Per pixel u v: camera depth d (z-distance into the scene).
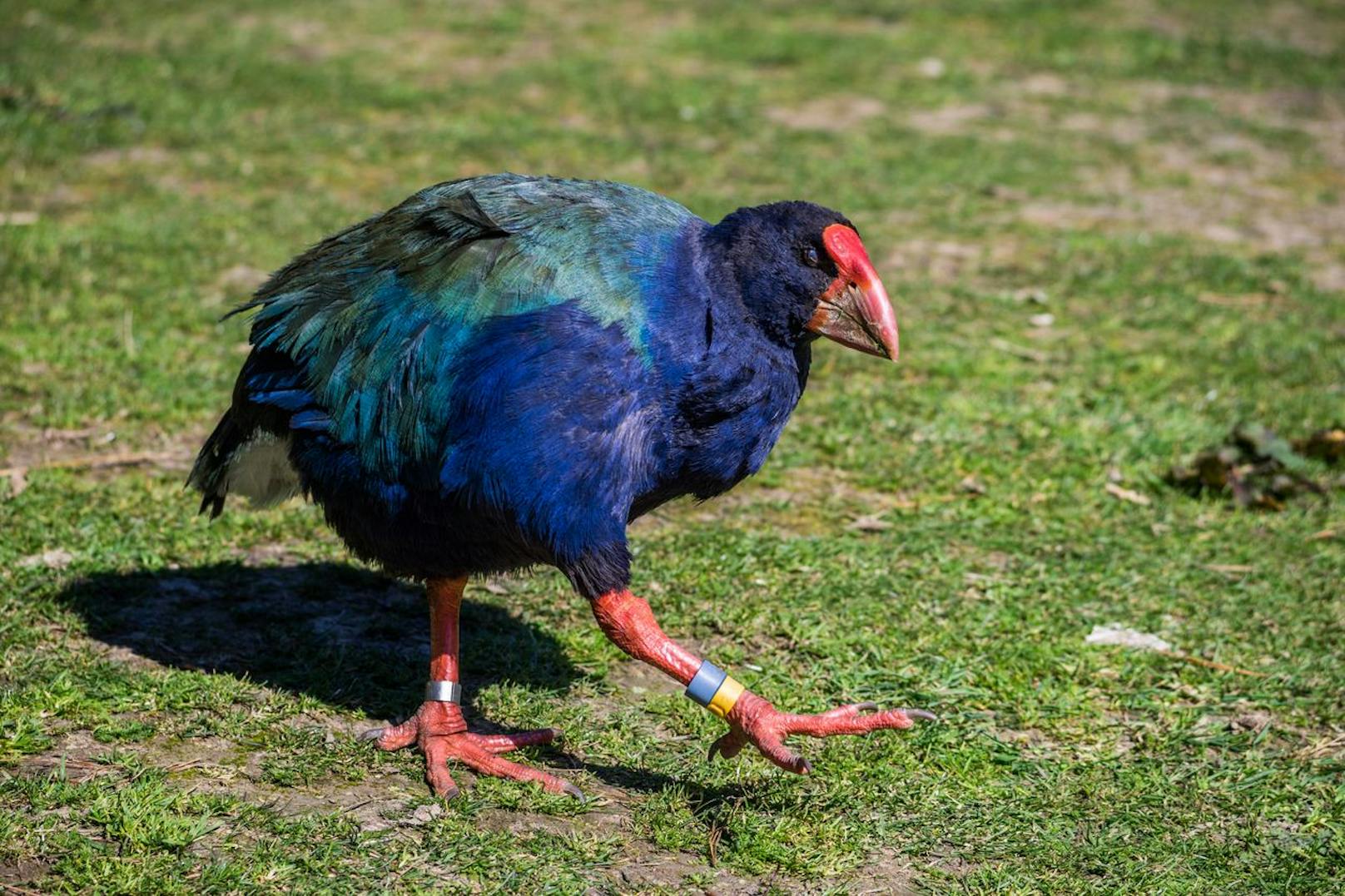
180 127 28.41
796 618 13.92
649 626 10.59
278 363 11.47
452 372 10.61
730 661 13.23
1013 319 22.08
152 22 35.56
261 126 29.03
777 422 10.99
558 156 28.16
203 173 26.28
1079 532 16.06
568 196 11.12
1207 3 42.72
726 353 10.58
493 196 11.23
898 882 10.35
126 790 10.46
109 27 34.81
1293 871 10.68
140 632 12.94
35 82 29.45
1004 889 10.29
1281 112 33.72
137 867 9.77
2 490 15.17
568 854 10.31
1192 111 33.50
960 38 38.47
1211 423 18.81
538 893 9.84
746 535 15.46
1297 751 12.32
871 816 11.10
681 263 10.71
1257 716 12.84
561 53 35.59
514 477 10.41
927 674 13.14
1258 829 11.22
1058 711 12.73
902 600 14.34
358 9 38.59
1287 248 25.77
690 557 14.89
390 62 34.12
